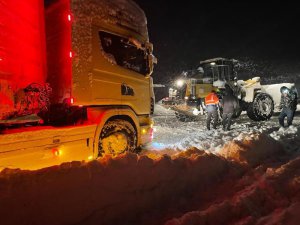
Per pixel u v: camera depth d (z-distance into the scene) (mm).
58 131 4375
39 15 4859
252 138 5328
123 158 3412
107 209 3041
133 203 3211
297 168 3996
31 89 4508
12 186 2711
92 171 3129
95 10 5211
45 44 4992
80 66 4891
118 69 5625
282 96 9430
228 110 9688
